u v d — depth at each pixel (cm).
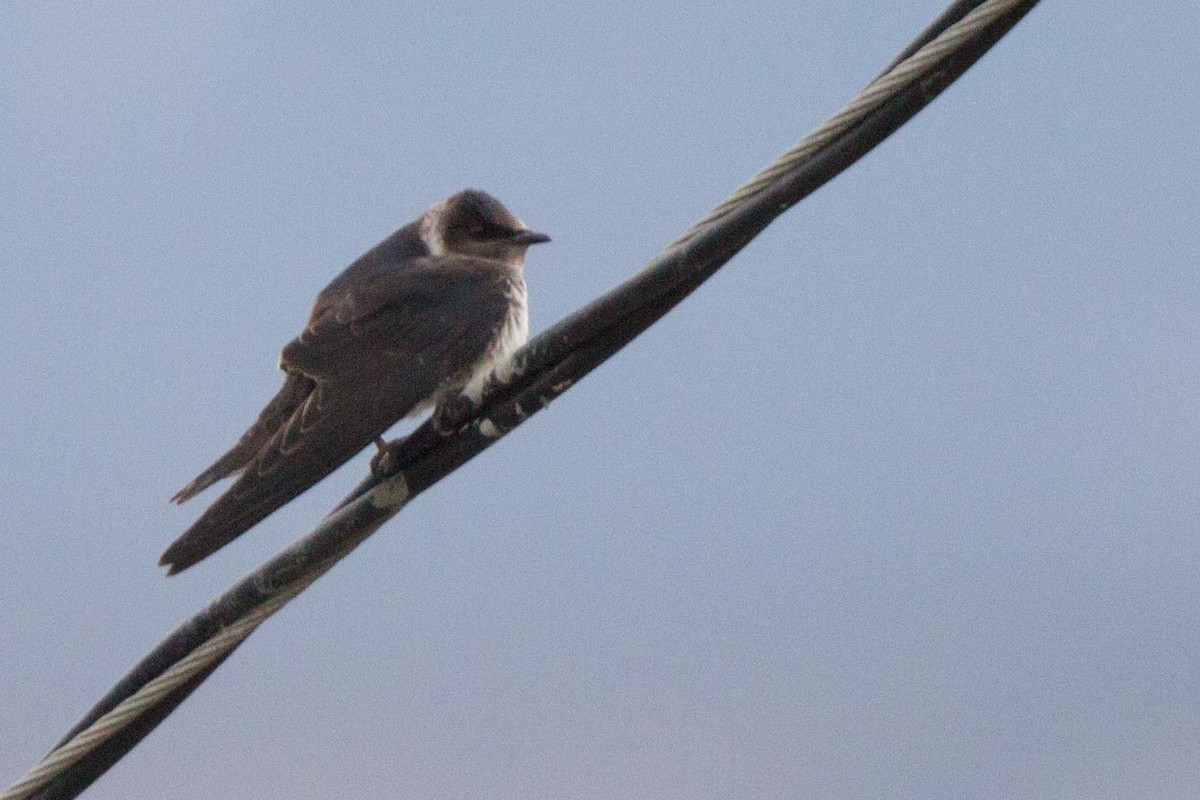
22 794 990
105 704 1038
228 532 1092
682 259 960
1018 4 887
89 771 1019
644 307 1020
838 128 924
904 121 923
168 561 1075
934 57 902
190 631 1034
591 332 1004
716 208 955
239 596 1038
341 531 1053
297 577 1052
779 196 939
